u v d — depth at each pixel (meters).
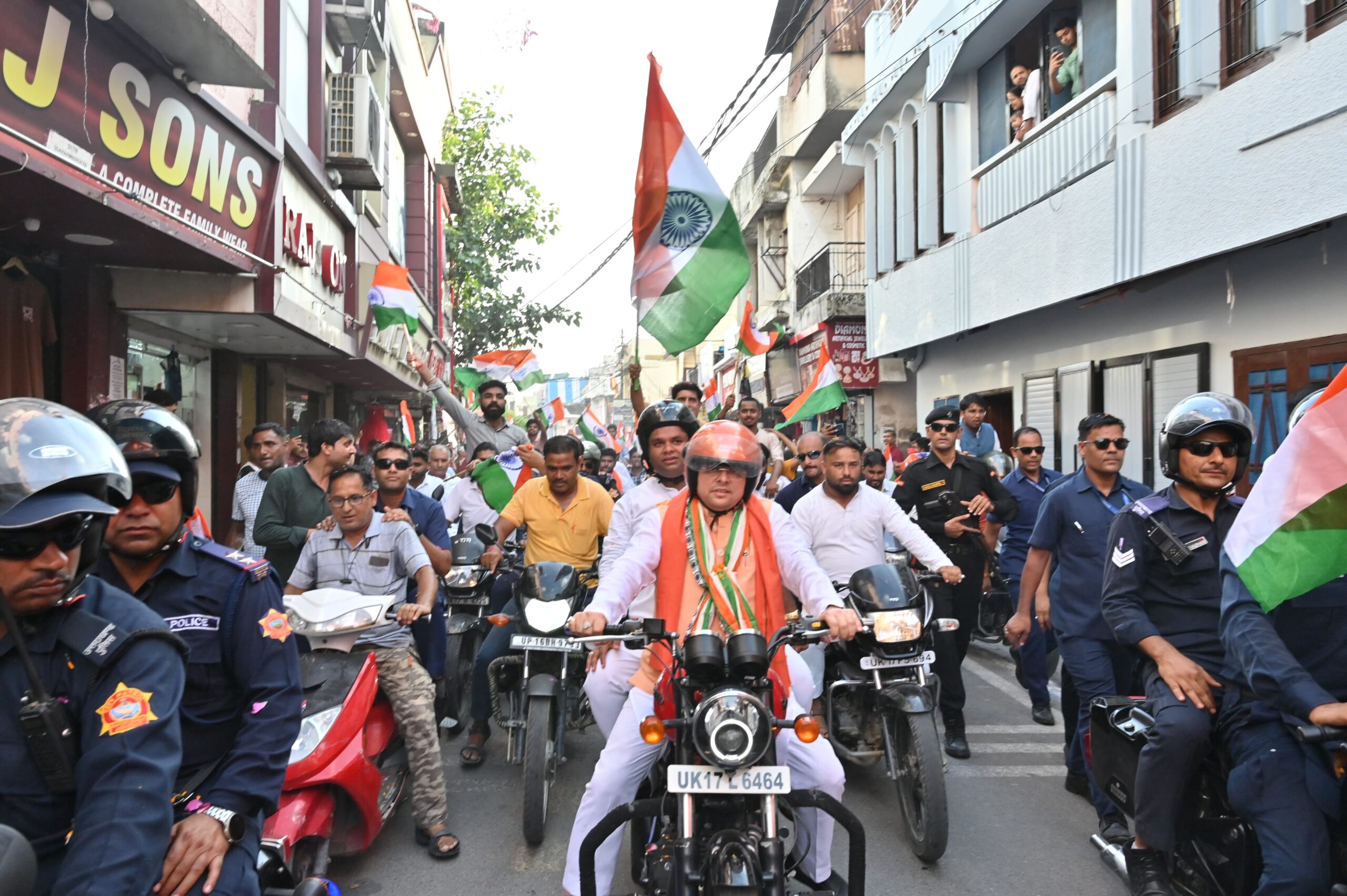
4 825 1.58
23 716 1.78
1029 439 6.23
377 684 4.07
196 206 6.35
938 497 5.91
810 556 3.19
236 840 2.05
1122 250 8.72
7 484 1.72
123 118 5.38
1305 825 2.63
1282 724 2.82
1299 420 2.73
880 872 3.87
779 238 24.61
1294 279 7.32
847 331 17.50
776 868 2.40
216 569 2.34
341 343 10.50
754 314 25.27
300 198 9.24
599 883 3.00
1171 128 8.02
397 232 17.47
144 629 1.92
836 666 4.70
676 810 2.71
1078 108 9.56
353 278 11.56
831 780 3.01
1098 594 4.31
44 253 6.30
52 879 1.81
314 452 5.43
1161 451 3.46
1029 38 10.89
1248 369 7.82
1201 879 3.11
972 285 11.74
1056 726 5.90
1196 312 8.51
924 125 12.85
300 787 3.50
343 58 11.53
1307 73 6.61
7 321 5.82
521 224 26.33
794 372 22.05
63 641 1.85
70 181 4.76
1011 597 6.23
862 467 5.38
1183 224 7.92
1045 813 4.47
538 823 4.14
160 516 2.22
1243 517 2.75
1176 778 3.03
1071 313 10.62
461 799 4.81
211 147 6.53
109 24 5.20
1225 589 2.89
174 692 1.91
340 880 3.87
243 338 9.09
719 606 2.98
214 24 5.49
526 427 12.41
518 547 6.55
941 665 5.36
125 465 1.95
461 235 25.19
